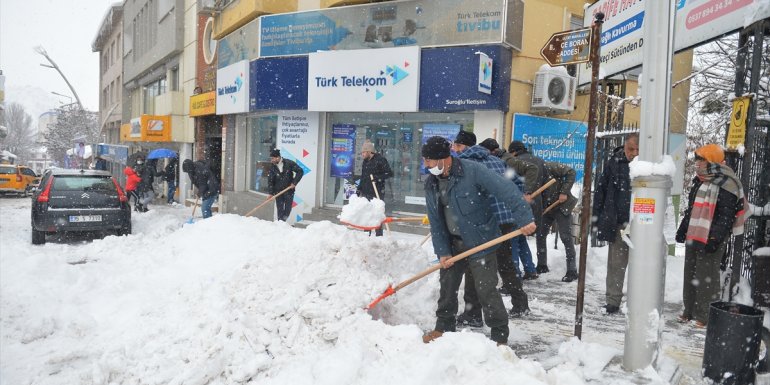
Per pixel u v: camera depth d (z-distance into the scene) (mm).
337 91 10938
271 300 4102
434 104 9945
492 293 3939
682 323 4930
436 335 4168
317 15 11555
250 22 13164
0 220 13641
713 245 4566
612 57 7750
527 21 10039
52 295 5449
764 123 5078
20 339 4441
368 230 6680
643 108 3432
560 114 10695
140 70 25500
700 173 4758
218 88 14773
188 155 19469
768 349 3682
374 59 10461
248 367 3367
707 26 5887
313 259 4547
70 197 10062
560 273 7012
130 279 6121
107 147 27375
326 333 3662
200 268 6574
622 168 5047
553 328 4723
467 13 9703
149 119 19047
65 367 3854
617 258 5129
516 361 3203
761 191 5125
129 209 10688
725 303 3695
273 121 13789
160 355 3711
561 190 6441
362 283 4281
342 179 11797
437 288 4930
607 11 7977
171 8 19781
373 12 10758
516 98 9992
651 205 3402
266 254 5047
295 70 11680
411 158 10859
